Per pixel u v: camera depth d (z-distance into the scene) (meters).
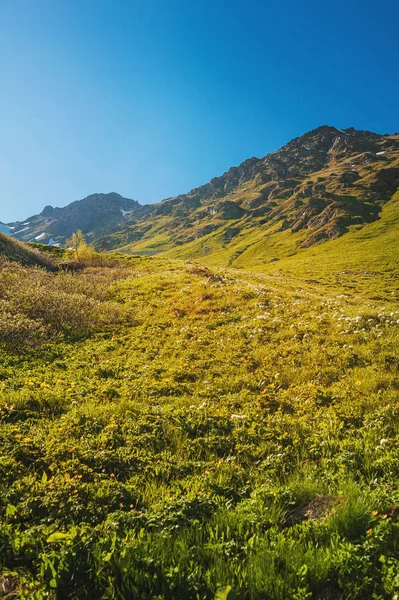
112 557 5.18
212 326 21.22
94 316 23.70
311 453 8.73
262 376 13.94
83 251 64.12
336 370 13.80
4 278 31.67
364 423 9.96
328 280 57.81
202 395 12.60
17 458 7.95
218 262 144.00
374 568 4.89
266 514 6.24
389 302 40.16
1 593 4.64
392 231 107.19
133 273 45.59
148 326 22.27
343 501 6.29
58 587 4.82
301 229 158.50
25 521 6.14
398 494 6.29
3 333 18.33
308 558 5.10
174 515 6.14
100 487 7.03
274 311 22.34
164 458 8.44
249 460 8.56
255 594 4.65
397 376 12.72
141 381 13.93
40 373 14.69
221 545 5.38
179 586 4.82
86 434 9.41
